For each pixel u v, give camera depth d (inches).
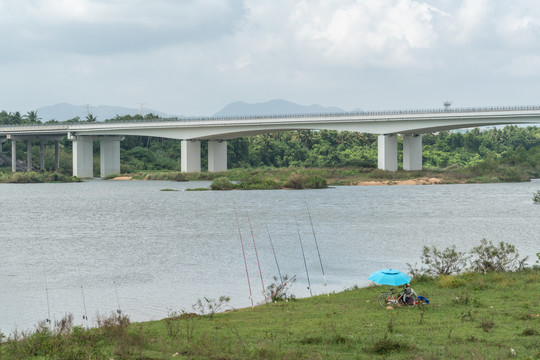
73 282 1669.5
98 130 7288.4
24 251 2194.9
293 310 1169.4
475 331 897.5
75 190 5629.9
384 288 1364.4
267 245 2300.7
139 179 7258.9
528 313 1013.2
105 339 916.6
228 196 4776.1
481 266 1537.9
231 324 1043.9
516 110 5344.5
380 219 3139.8
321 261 1952.5
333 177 6456.7
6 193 5275.6
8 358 822.5
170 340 902.4
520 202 4072.3
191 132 6889.8
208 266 1893.5
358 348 825.5
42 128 7544.3
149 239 2488.9
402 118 5836.6
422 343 840.3
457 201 4175.7
